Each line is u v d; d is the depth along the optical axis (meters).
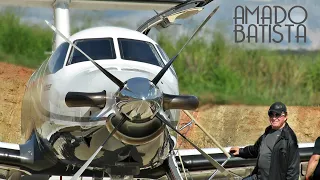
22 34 106.31
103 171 32.28
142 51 30.42
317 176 31.22
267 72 109.56
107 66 28.55
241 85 107.31
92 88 27.77
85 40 30.56
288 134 30.25
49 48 106.69
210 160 29.52
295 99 107.31
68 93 27.25
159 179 37.41
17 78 86.62
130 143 26.86
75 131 28.80
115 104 26.36
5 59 104.44
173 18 39.44
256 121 83.69
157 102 25.91
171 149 30.39
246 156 34.34
